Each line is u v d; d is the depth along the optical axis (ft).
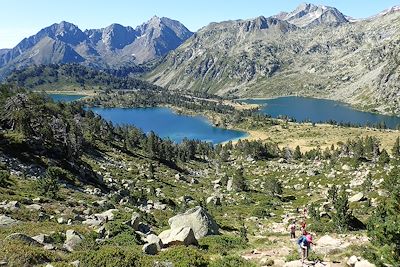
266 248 109.40
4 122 359.05
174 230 110.63
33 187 182.09
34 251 68.64
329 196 256.93
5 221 108.27
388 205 80.53
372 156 563.89
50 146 312.29
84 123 624.59
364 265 73.36
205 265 78.23
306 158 650.43
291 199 323.16
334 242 106.73
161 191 325.01
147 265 67.62
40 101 462.19
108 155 459.73
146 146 560.20
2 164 222.07
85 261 67.05
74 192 209.05
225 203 300.40
